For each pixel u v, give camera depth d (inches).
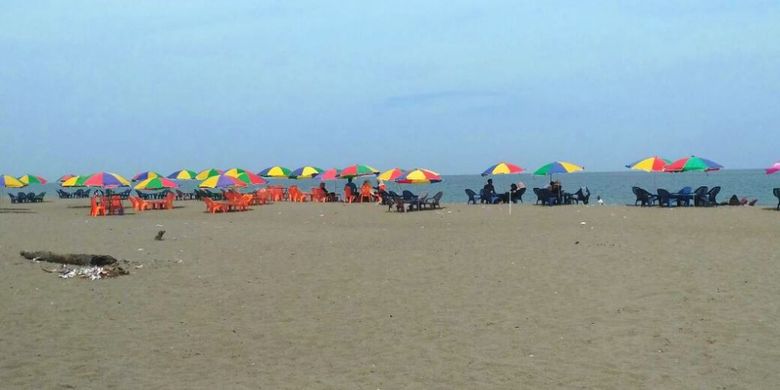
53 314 399.5
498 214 987.3
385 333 348.8
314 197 1501.0
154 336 351.9
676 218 842.2
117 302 429.7
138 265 567.5
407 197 1155.9
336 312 396.5
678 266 492.1
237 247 692.1
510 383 268.2
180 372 293.3
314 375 285.9
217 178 1314.0
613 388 259.8
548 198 1154.0
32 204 1733.5
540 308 388.8
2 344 339.0
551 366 288.0
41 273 530.3
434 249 629.3
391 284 470.9
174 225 972.6
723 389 255.6
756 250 557.3
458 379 275.1
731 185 2797.7
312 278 501.0
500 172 1222.3
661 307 379.6
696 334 327.0
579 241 636.7
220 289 467.2
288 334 352.5
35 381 282.7
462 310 390.9
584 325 350.0
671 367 282.2
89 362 308.7
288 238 768.3
